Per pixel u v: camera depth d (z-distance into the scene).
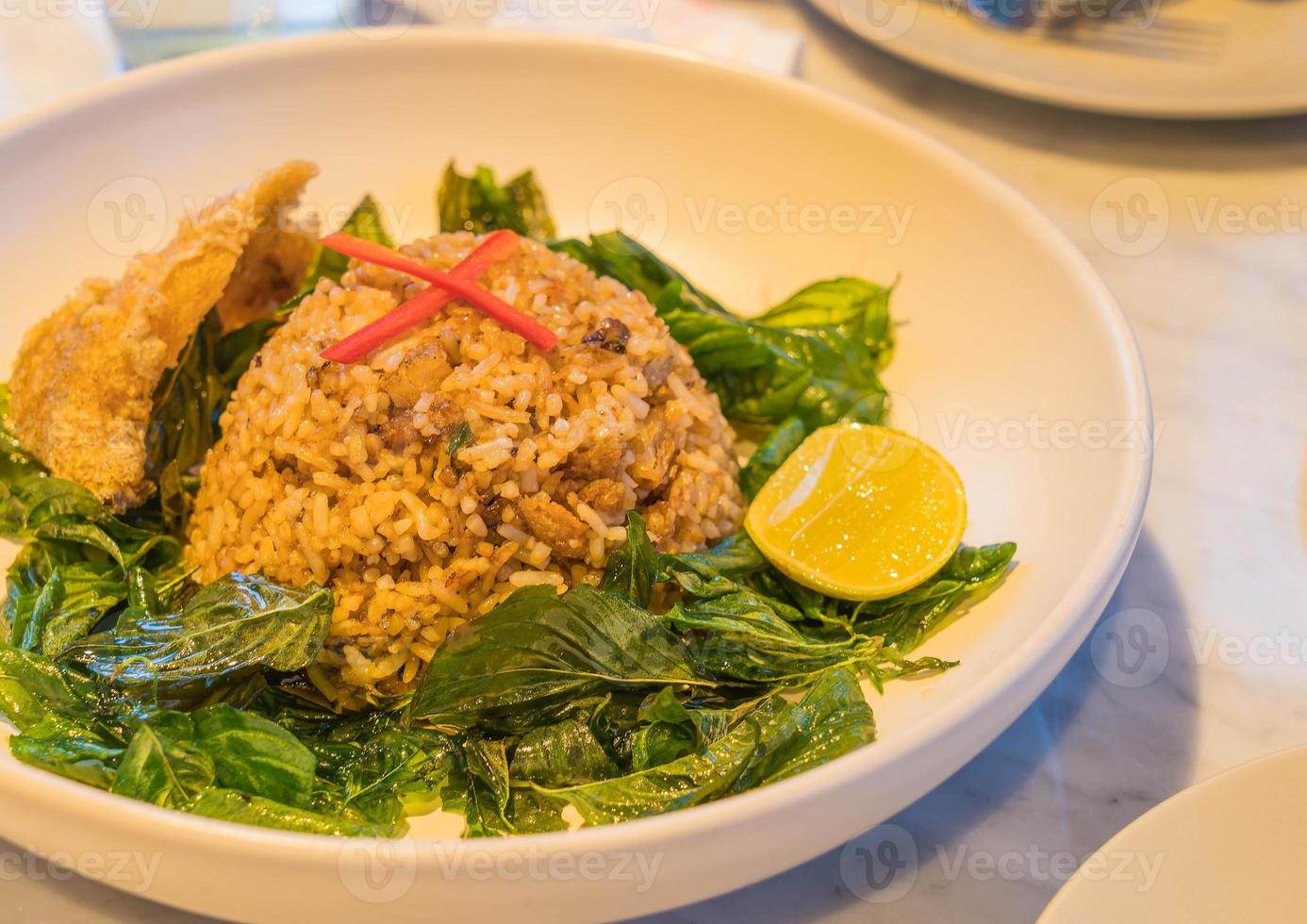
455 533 0.34
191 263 0.37
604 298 0.37
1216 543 0.38
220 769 0.31
